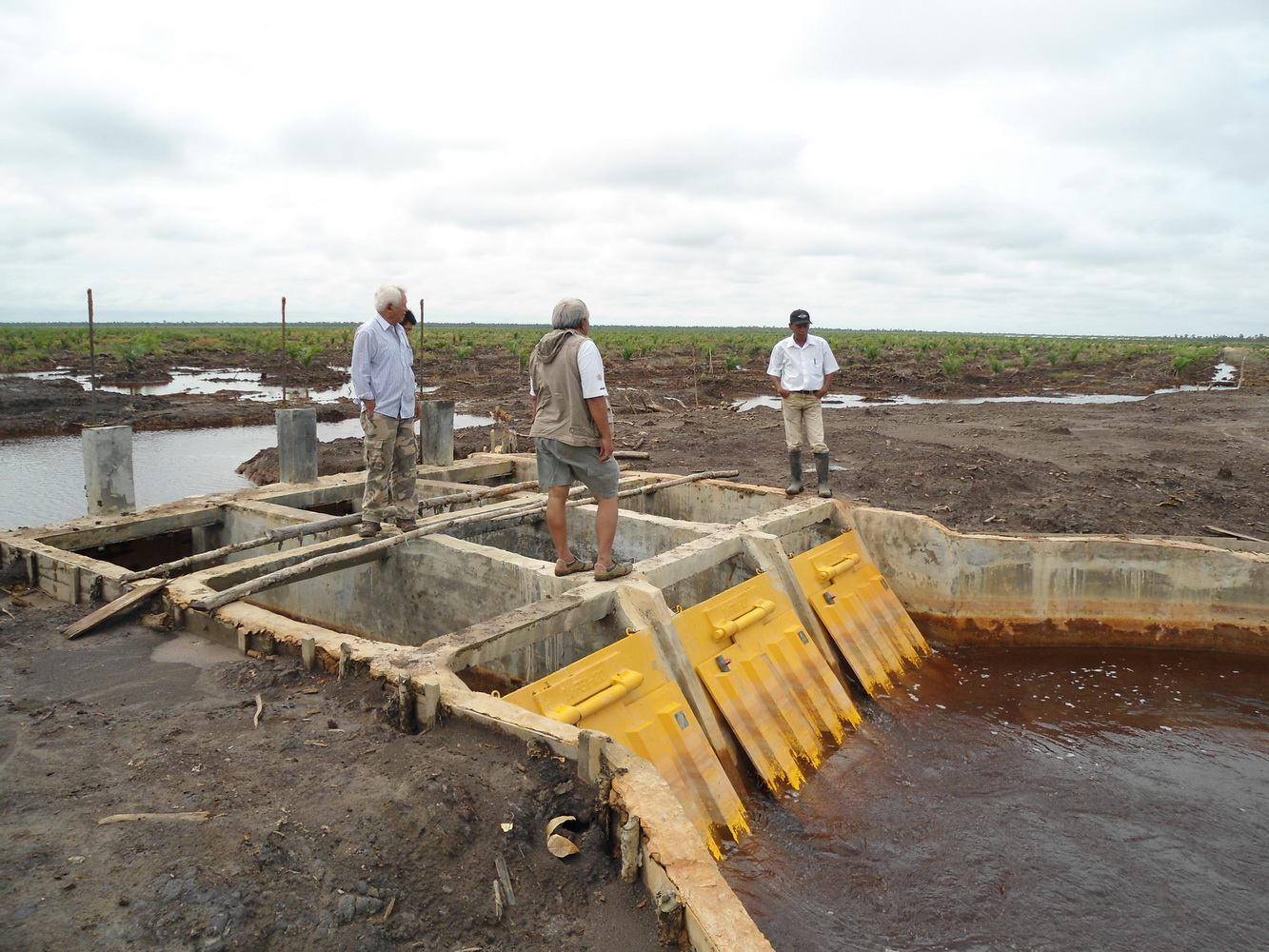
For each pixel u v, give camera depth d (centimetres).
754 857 546
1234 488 1259
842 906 495
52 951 257
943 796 626
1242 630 870
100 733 415
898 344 7612
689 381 3772
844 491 1233
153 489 1579
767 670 679
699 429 2006
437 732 414
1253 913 499
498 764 385
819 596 810
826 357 946
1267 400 2661
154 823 329
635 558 857
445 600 717
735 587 699
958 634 916
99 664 516
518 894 314
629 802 342
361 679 471
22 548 692
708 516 1044
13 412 2445
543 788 368
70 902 280
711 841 544
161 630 578
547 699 507
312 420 1002
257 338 6988
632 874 328
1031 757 688
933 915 488
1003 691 815
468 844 331
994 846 560
